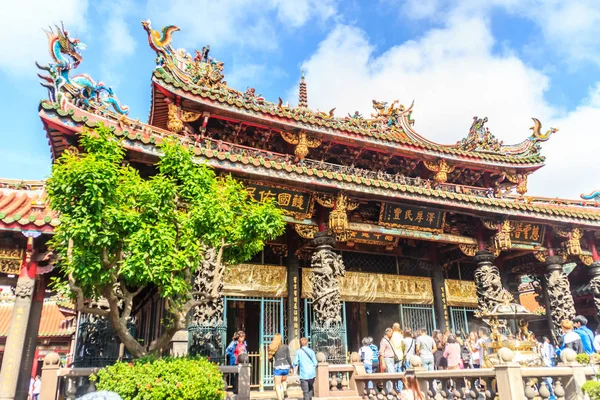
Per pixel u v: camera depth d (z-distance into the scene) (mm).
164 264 8438
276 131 18703
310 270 19141
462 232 20078
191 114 16938
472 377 8734
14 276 13164
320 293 15922
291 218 16219
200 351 12930
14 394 11633
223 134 18453
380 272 20703
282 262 18750
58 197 8250
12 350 11836
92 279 8398
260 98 19047
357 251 20516
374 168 21375
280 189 15484
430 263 22078
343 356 15172
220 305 13672
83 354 11641
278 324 17891
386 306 23625
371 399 11906
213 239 9367
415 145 20453
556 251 21125
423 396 10039
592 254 21453
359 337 23344
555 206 22000
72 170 8102
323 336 15258
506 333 18656
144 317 21281
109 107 16297
